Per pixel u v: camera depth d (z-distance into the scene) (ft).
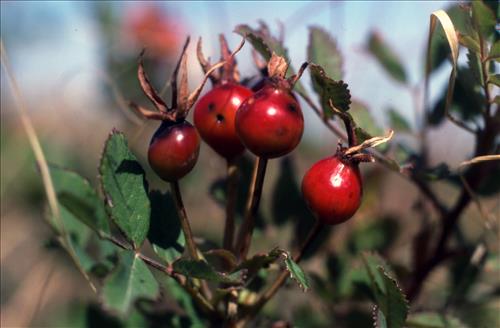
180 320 0.85
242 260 0.77
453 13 0.90
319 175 0.73
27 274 1.26
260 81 0.80
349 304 0.95
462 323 0.91
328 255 0.95
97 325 0.87
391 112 1.01
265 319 0.92
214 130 0.77
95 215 0.75
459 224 1.03
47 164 0.76
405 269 0.95
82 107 1.30
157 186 1.26
